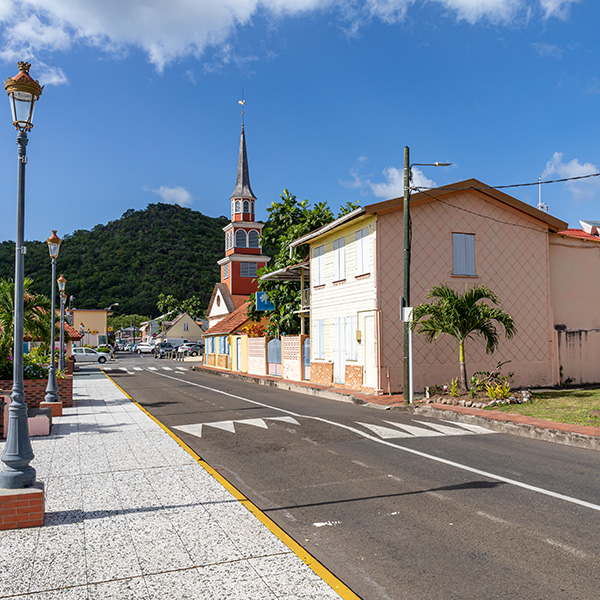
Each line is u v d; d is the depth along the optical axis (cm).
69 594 418
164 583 436
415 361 1852
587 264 2161
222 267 5725
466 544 532
